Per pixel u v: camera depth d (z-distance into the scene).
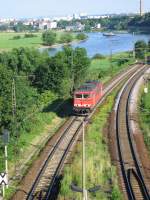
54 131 61.81
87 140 54.97
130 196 37.56
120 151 50.47
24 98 57.31
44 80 86.06
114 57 177.00
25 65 102.25
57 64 85.75
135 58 167.38
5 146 42.22
